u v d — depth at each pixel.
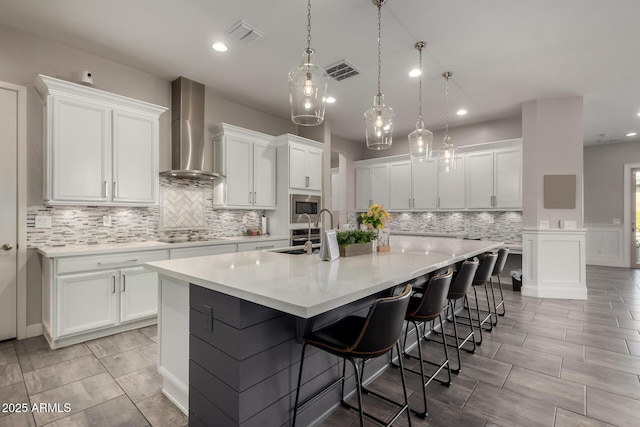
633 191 7.03
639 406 1.98
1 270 2.88
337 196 8.13
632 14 2.63
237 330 1.47
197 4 2.55
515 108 4.92
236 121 4.74
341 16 2.69
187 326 1.85
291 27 2.86
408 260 2.29
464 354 2.72
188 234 4.19
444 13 2.64
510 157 5.12
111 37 3.04
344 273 1.79
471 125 5.70
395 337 1.52
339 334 1.62
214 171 4.41
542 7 2.56
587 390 2.16
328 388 1.93
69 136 2.96
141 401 2.01
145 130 3.48
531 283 4.61
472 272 2.44
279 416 1.64
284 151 4.81
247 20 2.76
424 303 1.95
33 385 2.18
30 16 2.72
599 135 6.50
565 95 4.39
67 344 2.80
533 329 3.29
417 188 6.16
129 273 3.11
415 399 2.06
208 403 1.64
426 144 3.20
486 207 5.34
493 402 2.03
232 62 3.52
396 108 4.90
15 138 2.94
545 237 4.53
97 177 3.12
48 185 2.87
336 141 6.62
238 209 4.77
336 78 3.85
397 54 3.31
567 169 4.45
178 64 3.56
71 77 3.21
